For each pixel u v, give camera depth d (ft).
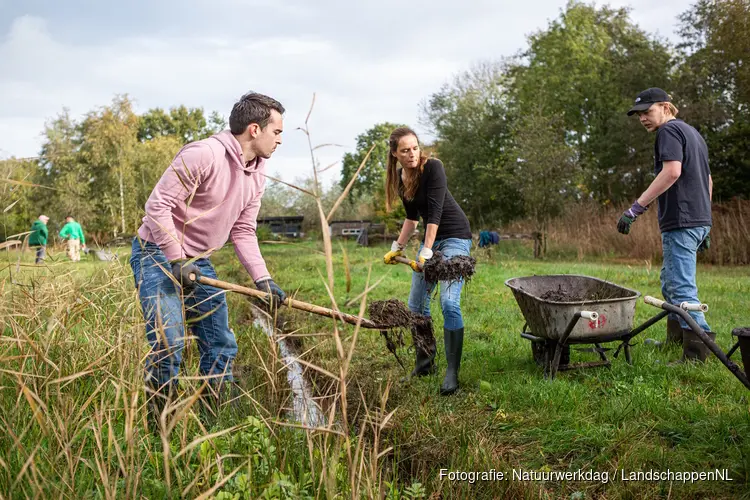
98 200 145.18
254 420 9.95
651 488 10.46
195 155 12.28
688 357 17.63
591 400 14.73
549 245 69.82
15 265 12.33
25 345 11.75
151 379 11.62
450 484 10.50
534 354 18.04
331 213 7.51
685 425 12.87
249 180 13.50
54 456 9.02
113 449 9.71
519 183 96.99
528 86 127.24
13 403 10.71
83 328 13.46
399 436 12.87
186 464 9.21
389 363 18.60
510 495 10.46
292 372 17.54
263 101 13.05
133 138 155.33
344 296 31.76
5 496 8.27
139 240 12.56
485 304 28.81
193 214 12.88
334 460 8.54
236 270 52.42
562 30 125.08
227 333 13.94
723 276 42.63
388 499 9.64
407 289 34.24
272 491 8.43
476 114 133.90
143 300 12.37
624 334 16.46
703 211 18.11
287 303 12.52
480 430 13.03
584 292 18.63
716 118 91.09
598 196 112.16
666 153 17.75
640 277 39.55
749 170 88.02
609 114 115.24
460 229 17.22
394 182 17.43
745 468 10.73
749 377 12.82
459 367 17.53
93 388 11.93
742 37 89.40
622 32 121.80
